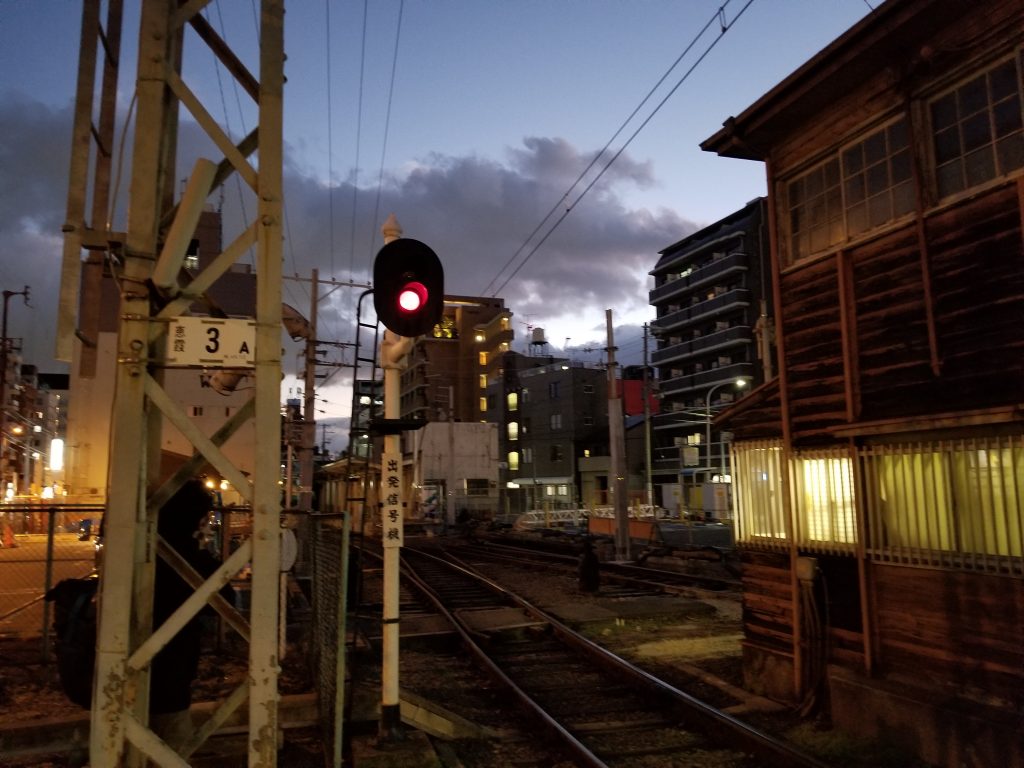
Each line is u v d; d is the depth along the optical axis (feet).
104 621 10.84
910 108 20.72
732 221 191.62
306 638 26.94
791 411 24.62
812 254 24.53
